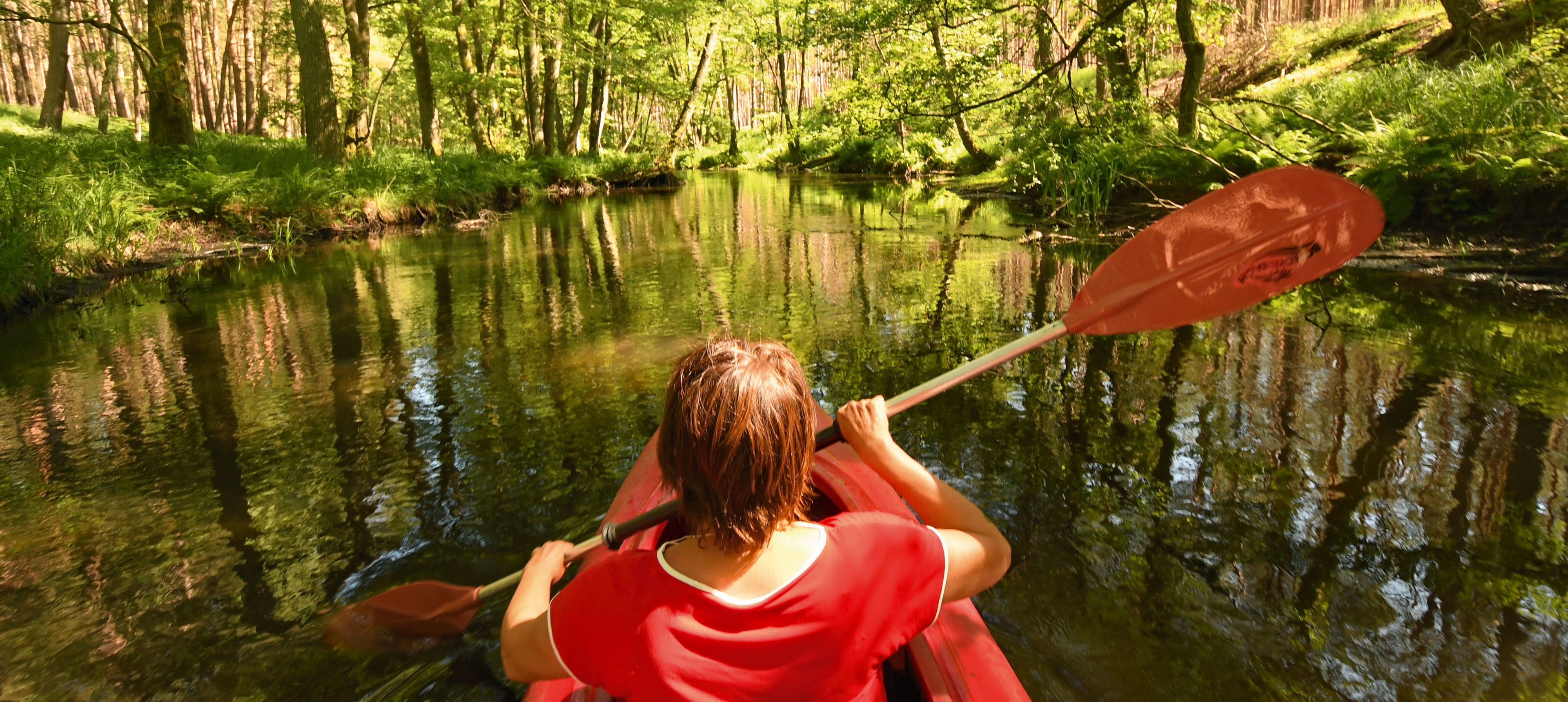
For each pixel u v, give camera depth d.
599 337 5.92
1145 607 2.59
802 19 13.33
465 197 15.12
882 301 6.87
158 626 2.68
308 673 2.44
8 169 9.06
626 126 42.09
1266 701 2.20
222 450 4.06
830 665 1.17
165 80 12.84
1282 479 3.38
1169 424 3.95
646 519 1.52
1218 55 21.33
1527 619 2.49
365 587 2.87
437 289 7.90
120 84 31.64
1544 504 3.11
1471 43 12.59
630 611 1.15
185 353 5.78
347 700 2.32
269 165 13.40
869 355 5.29
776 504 1.15
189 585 2.91
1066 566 2.81
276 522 3.33
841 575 1.17
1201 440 3.75
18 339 6.34
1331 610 2.56
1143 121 12.16
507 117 32.72
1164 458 3.59
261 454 4.00
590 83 27.45
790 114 36.31
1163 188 11.16
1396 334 5.24
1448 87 9.52
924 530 1.26
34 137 13.39
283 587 2.88
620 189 22.91
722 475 1.13
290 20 20.83
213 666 2.48
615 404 4.47
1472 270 6.85
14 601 2.84
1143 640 2.44
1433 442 3.65
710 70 34.03
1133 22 11.86
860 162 26.30
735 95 50.81
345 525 3.29
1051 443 3.78
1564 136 7.51
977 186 17.02
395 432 4.20
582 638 1.18
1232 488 3.32
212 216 11.33
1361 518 3.07
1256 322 5.62
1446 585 2.66
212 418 4.50
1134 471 3.48
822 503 2.46
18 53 30.78
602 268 8.96
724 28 27.78
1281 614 2.55
